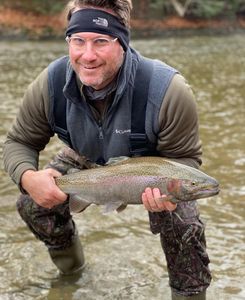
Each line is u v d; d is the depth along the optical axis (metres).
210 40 13.43
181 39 13.60
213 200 2.41
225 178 2.70
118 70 1.30
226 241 2.00
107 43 1.25
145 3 14.90
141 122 1.33
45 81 1.39
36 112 1.42
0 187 2.55
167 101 1.31
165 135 1.34
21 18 12.65
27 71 6.87
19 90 5.39
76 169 1.43
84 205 1.37
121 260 1.85
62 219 1.60
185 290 1.45
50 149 3.20
